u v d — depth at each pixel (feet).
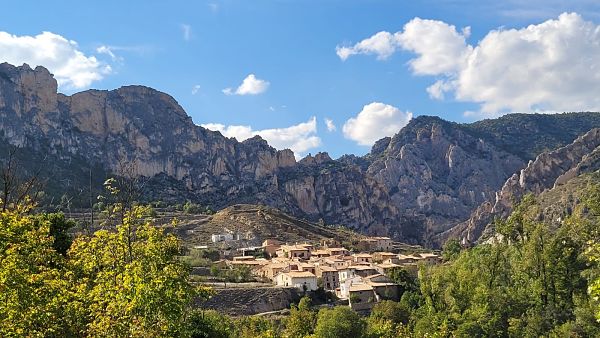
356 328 304.50
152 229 108.58
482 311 272.51
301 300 401.70
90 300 93.35
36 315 81.87
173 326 98.53
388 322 299.79
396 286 456.86
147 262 103.65
